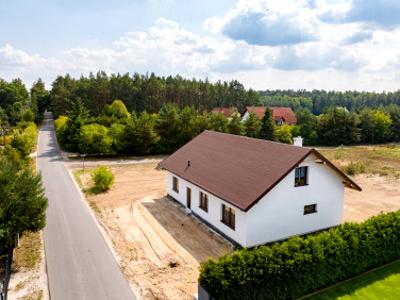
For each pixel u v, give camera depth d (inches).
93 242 679.1
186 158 954.7
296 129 2440.9
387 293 493.7
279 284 450.0
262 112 3184.1
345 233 538.6
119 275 552.4
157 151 1854.1
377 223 579.8
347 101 6732.3
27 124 2610.7
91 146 1635.1
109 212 863.7
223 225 711.1
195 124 1932.8
